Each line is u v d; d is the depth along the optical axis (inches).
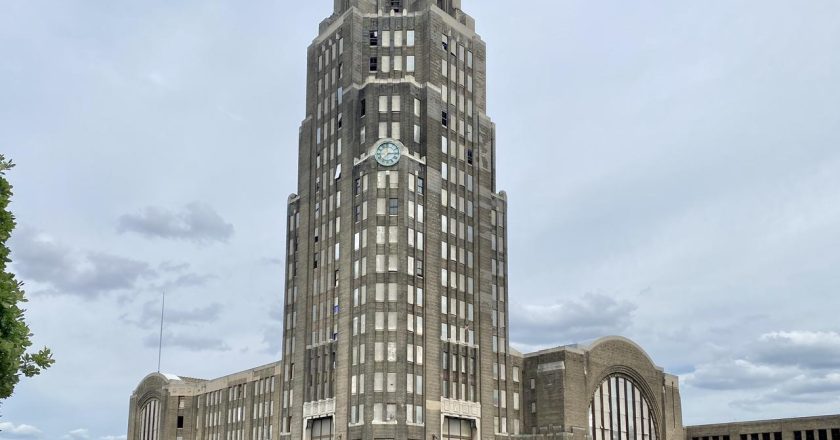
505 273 4822.8
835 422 4840.1
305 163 4835.1
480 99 4872.0
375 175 4323.3
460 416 4239.7
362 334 4143.7
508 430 4530.0
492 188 4904.0
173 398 6432.1
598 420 4667.8
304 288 4611.2
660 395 5093.5
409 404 4028.1
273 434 5123.0
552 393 4542.3
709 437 5339.6
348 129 4525.1
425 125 4483.3
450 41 4758.9
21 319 1366.9
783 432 5044.3
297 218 4859.7
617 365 4857.3
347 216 4402.1
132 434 6865.2
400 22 4675.2
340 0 4980.3
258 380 5467.5
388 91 4503.0
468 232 4594.0
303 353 4512.8
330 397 4271.7
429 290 4259.4
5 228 1407.5
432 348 4195.4
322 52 4911.4
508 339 4707.2
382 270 4180.6
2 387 1311.5
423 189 4389.8
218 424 5935.0
